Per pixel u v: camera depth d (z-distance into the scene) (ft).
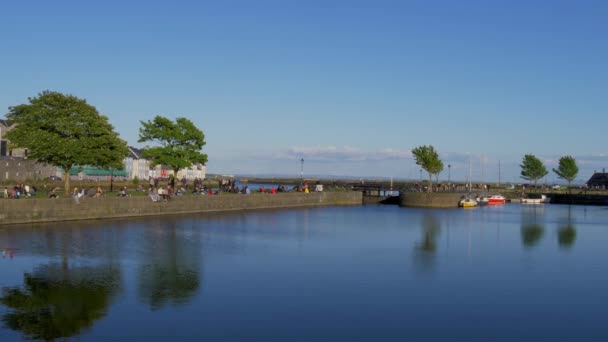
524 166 636.07
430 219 283.38
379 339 84.28
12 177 378.32
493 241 194.29
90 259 136.36
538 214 335.67
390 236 203.72
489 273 134.10
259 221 247.50
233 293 107.96
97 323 87.86
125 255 143.54
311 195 379.55
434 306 102.63
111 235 177.06
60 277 116.47
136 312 93.81
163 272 124.57
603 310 102.53
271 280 120.06
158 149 315.99
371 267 138.10
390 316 95.71
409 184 604.90
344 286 116.37
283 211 317.42
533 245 185.37
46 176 418.51
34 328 84.74
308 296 107.24
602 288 120.16
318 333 86.07
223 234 193.98
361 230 222.89
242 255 150.71
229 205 299.38
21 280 113.09
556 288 119.55
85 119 237.86
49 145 223.10
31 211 195.31
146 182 448.65
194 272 126.00
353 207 377.91
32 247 148.87
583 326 92.99
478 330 89.81
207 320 90.74
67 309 94.48
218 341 81.51
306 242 181.37
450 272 134.10
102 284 111.65
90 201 216.54
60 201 204.64
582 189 580.71
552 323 94.32
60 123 232.12
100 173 495.41
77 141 229.86
